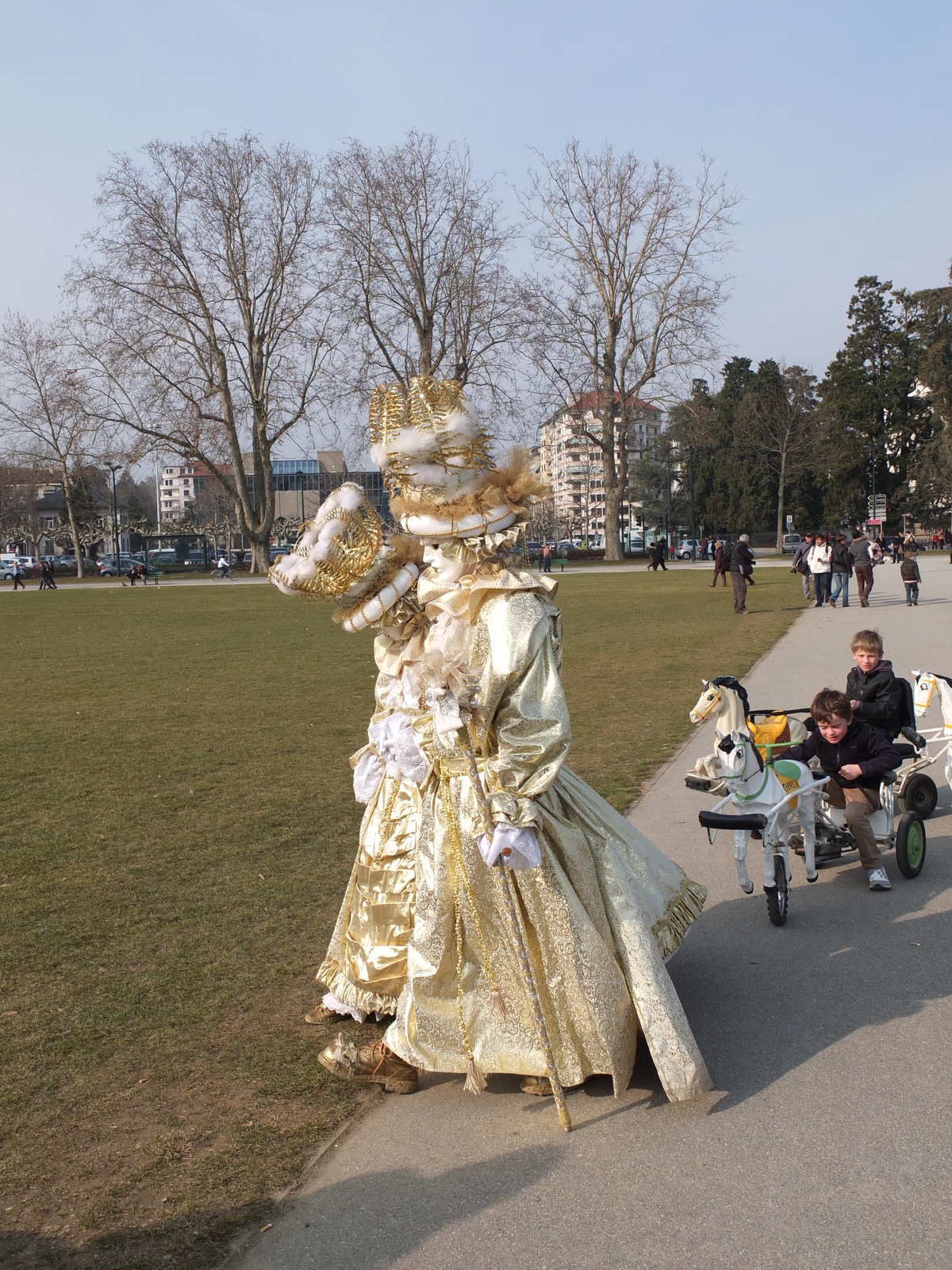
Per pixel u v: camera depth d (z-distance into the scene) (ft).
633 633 63.62
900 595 88.43
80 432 151.94
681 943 12.34
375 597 11.59
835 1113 11.27
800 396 252.21
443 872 11.23
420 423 11.33
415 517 11.51
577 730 33.09
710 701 18.75
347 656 57.47
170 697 43.11
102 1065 12.75
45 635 73.77
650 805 24.14
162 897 18.76
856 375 255.09
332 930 16.96
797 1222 9.42
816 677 41.63
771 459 273.75
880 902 18.26
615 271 167.84
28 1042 13.38
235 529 330.13
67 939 16.87
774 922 17.13
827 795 19.99
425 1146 10.80
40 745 33.22
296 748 32.09
